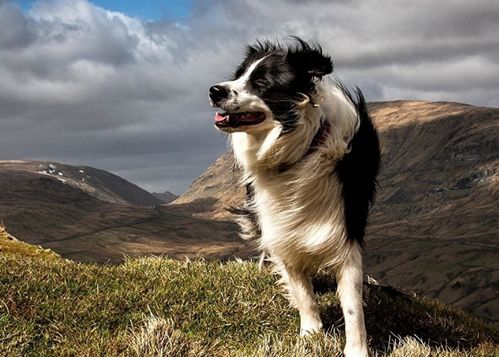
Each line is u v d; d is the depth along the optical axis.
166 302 1.63
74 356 1.33
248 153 1.51
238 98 1.44
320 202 1.46
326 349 1.46
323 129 1.45
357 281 1.49
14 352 1.30
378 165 1.56
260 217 1.56
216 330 1.58
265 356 1.38
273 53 1.50
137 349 1.30
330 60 1.44
